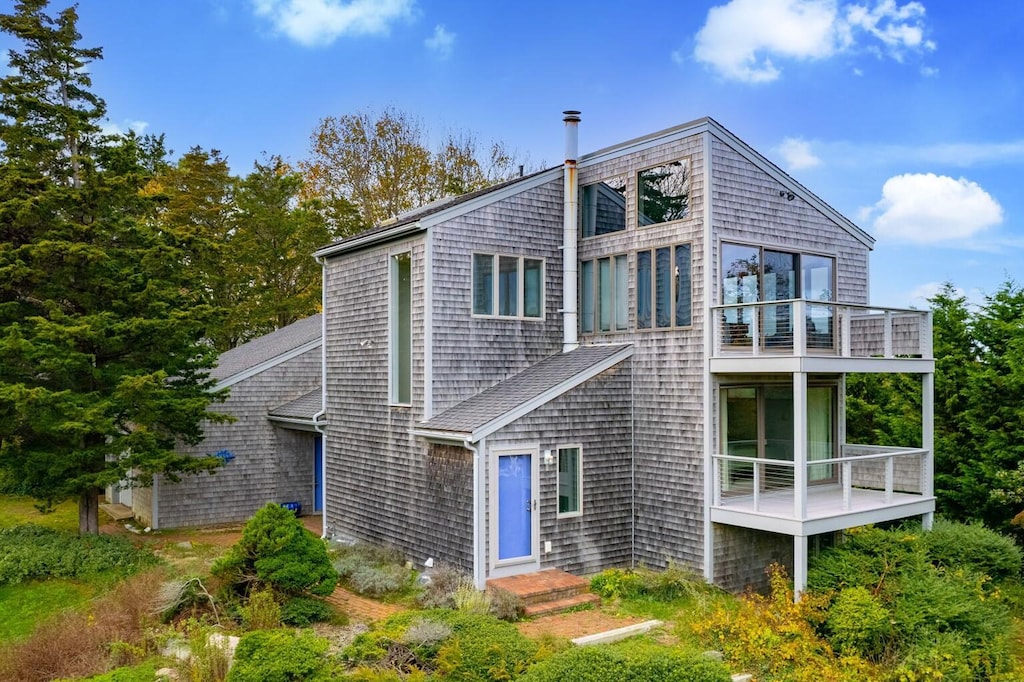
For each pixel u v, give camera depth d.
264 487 18.61
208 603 10.01
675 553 12.66
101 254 13.11
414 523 13.34
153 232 14.60
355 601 11.30
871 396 19.36
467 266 13.55
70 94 14.54
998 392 15.10
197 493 17.67
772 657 8.86
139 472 17.19
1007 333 15.49
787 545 13.13
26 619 10.79
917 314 13.24
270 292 32.25
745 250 12.83
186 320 14.00
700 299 12.34
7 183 12.72
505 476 11.91
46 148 13.66
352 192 35.28
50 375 13.91
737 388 12.78
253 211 32.34
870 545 11.49
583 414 12.84
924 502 12.95
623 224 13.84
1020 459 14.55
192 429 15.40
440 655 7.91
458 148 37.06
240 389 18.39
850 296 14.54
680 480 12.63
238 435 18.33
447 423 12.41
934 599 9.91
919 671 8.82
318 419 16.38
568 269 14.49
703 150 12.30
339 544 14.64
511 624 9.84
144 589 10.20
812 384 14.04
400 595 11.52
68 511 18.75
